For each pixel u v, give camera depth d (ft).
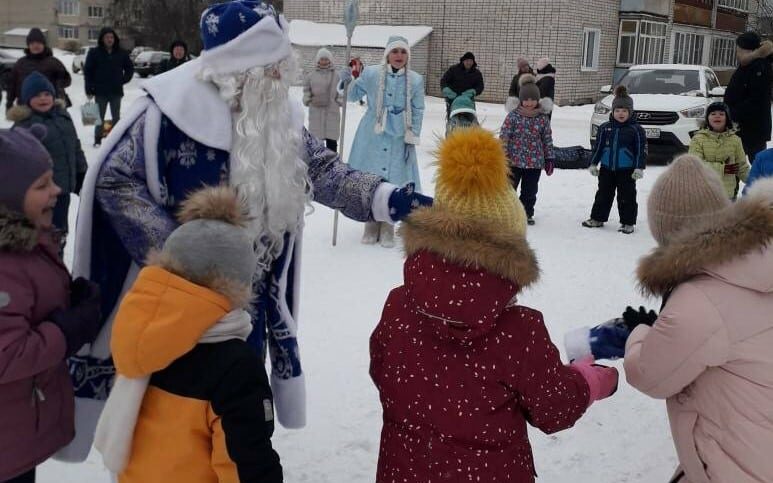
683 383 7.08
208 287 6.45
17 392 7.11
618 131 26.12
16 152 6.98
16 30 167.02
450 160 6.88
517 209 7.11
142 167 7.89
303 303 17.80
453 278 6.58
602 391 7.47
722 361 6.89
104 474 10.73
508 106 27.66
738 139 23.35
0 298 6.76
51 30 185.88
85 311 7.33
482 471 6.73
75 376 8.30
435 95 86.17
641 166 26.05
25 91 18.92
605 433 12.52
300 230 8.94
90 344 8.28
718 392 6.99
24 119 18.72
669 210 7.64
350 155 23.86
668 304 7.16
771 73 27.84
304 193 8.74
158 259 6.68
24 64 31.65
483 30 82.43
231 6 8.09
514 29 80.89
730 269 6.85
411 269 6.87
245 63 8.01
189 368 6.47
